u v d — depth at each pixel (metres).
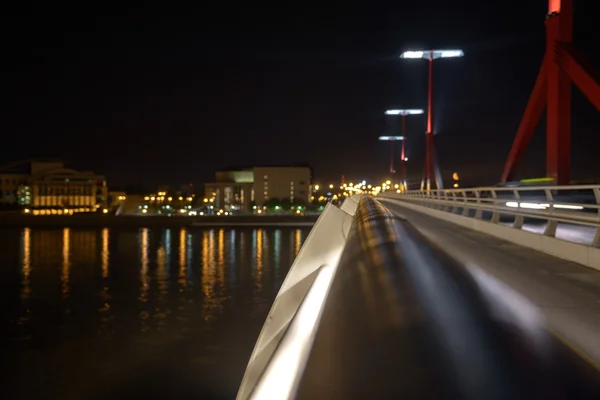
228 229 125.88
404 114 109.50
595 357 5.50
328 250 7.72
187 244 95.81
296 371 3.94
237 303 43.19
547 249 14.38
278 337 5.87
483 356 5.17
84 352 27.83
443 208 37.53
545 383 4.63
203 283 53.97
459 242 15.88
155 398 21.41
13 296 47.44
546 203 15.57
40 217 133.00
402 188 109.12
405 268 9.05
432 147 73.12
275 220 134.50
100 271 63.94
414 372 4.58
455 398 4.11
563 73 36.78
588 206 13.06
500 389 4.38
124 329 33.75
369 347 5.16
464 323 6.32
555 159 36.56
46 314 39.00
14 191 197.38
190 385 22.69
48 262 72.94
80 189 195.00
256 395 3.12
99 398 21.53
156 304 42.88
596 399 4.33
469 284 8.75
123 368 24.89
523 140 44.25
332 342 5.30
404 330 5.77
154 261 72.81
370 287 7.66
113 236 112.69
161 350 28.14
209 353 27.41
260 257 75.75
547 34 38.12
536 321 6.91
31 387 22.77
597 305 8.17
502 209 19.48
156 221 132.38
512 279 10.05
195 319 36.78
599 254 11.73
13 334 32.53
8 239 106.69
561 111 36.72
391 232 13.43
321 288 5.57
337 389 4.16
